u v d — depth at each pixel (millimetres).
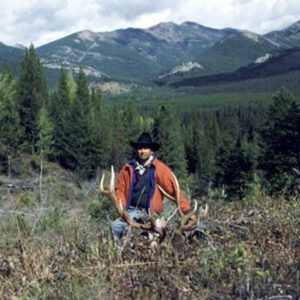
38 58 79000
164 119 72875
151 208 6227
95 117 84688
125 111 96500
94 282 4711
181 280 4781
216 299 4621
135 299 4586
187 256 5270
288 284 4766
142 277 4875
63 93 84312
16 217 6645
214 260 5191
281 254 5496
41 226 7121
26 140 57344
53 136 66500
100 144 68125
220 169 50531
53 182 9742
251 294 4461
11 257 5320
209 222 6906
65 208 8438
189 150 84812
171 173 6242
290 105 48500
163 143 71688
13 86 73625
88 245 5652
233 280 4824
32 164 46125
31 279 4867
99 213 9461
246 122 168750
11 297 4543
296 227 6656
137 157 6395
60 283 4801
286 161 46250
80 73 88438
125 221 6137
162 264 4953
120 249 5258
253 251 5695
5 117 56781
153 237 5617
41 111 63812
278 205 7863
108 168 72500
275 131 47625
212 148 89812
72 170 65500
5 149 47969
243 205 8250
